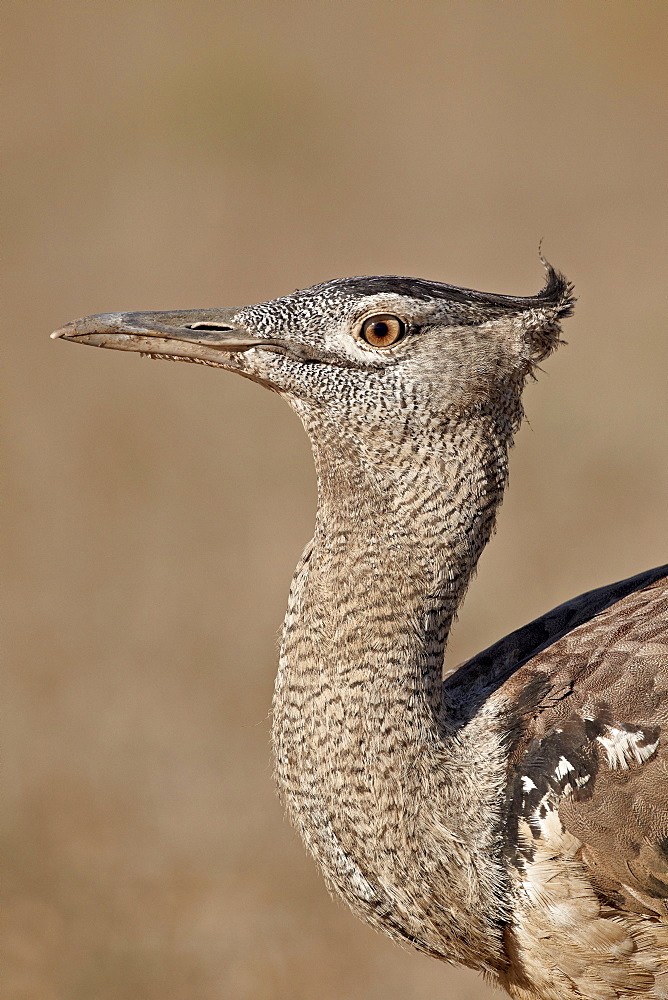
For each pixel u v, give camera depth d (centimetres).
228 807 991
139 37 3250
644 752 568
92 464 1509
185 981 840
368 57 3203
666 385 1598
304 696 587
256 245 2189
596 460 1430
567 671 599
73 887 906
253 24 3388
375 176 2539
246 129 2670
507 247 2128
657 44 3197
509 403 611
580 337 1761
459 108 2888
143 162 2589
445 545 594
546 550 1273
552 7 3438
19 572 1305
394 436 596
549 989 594
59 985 829
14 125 2756
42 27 3306
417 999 842
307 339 603
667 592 631
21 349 1844
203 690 1112
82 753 1042
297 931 888
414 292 598
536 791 572
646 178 2480
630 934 575
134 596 1259
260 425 1619
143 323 616
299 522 1385
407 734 573
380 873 579
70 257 2159
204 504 1430
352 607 582
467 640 1162
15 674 1134
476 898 574
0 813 977
